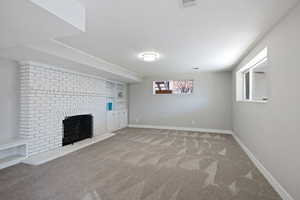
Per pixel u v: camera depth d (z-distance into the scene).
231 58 3.70
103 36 2.43
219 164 2.83
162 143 4.18
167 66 4.65
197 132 5.60
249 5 1.63
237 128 4.50
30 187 2.04
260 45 2.57
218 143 4.20
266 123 2.38
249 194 1.93
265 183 2.19
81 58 3.31
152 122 6.52
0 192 1.93
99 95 5.10
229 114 5.48
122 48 2.99
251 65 3.47
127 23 2.02
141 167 2.68
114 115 5.99
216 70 5.30
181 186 2.10
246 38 2.50
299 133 1.60
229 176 2.38
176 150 3.60
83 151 3.49
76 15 1.57
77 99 4.20
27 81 3.00
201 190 2.01
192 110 5.94
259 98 3.59
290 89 1.75
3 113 2.84
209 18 1.89
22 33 1.72
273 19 1.91
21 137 3.04
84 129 4.61
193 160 3.01
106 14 1.81
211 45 2.82
